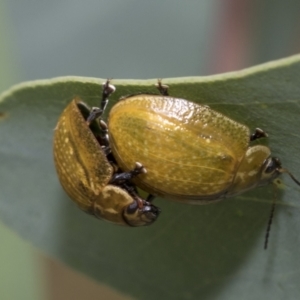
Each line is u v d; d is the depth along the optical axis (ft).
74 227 0.26
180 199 0.24
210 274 0.26
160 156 0.23
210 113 0.23
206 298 0.26
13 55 0.29
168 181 0.23
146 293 0.27
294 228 0.25
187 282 0.26
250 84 0.23
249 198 0.25
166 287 0.26
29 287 0.28
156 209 0.24
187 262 0.26
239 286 0.26
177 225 0.26
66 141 0.24
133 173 0.24
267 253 0.25
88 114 0.24
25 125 0.25
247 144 0.23
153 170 0.23
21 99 0.25
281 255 0.25
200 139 0.23
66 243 0.27
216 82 0.23
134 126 0.23
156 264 0.26
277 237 0.25
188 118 0.23
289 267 0.25
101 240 0.26
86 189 0.24
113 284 0.27
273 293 0.26
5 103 0.25
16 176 0.26
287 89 0.23
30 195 0.26
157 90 0.23
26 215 0.26
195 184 0.23
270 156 0.24
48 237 0.27
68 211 0.26
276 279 0.26
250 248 0.26
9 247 0.28
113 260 0.27
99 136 0.24
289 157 0.24
